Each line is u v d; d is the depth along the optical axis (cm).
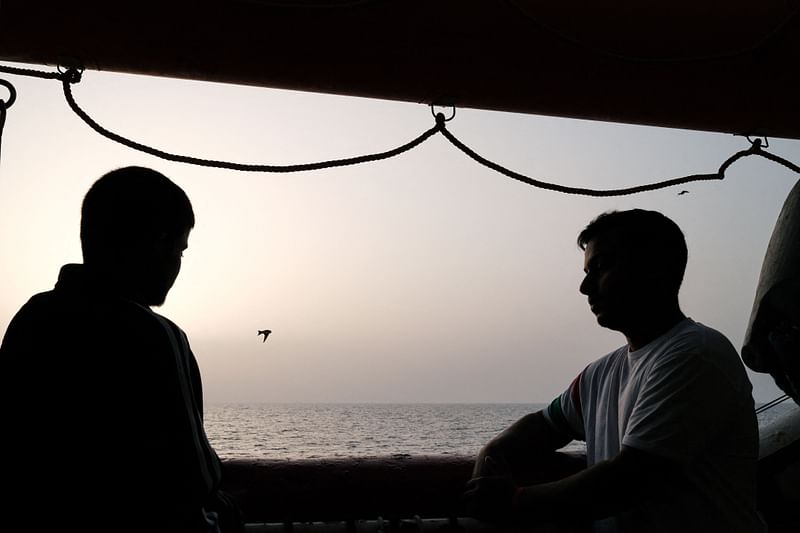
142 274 157
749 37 269
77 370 138
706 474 184
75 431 135
